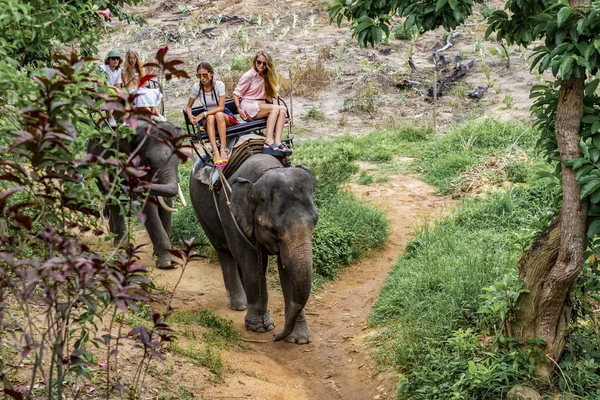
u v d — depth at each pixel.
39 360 3.53
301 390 6.45
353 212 10.31
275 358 7.05
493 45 22.56
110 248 8.53
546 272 5.58
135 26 26.56
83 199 3.71
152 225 8.84
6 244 3.56
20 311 5.78
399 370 6.34
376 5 5.61
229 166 7.41
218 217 7.85
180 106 19.34
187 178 12.02
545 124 5.80
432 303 7.20
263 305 7.48
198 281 8.72
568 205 5.28
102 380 5.20
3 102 3.72
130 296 3.31
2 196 3.21
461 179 12.16
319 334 7.54
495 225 9.72
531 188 10.50
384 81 20.53
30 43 5.33
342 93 20.00
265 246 6.89
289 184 6.65
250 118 7.77
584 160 5.11
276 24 26.23
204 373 5.97
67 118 3.53
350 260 9.39
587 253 5.50
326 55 22.53
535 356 5.62
